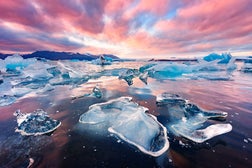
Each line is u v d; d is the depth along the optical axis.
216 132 3.58
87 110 5.18
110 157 2.78
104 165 2.58
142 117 3.85
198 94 7.15
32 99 6.79
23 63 21.52
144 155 2.82
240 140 3.27
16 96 7.37
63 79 12.20
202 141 3.24
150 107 5.40
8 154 2.94
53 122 4.12
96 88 7.48
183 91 7.79
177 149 3.00
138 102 5.95
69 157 2.80
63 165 2.60
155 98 6.50
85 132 3.72
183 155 2.81
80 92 7.87
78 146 3.14
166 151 2.93
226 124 3.97
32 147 3.14
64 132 3.73
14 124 4.27
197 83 10.23
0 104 6.09
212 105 5.51
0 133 3.74
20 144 3.27
